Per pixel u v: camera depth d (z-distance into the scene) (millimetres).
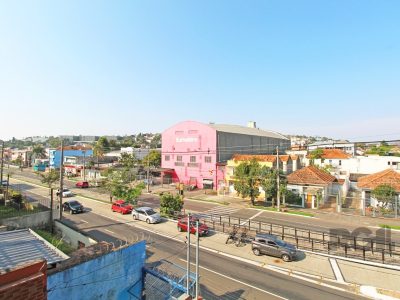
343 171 56219
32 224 22609
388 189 31469
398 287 15492
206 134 55562
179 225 27000
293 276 17078
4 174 78750
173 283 13234
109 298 11891
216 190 53281
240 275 17234
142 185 39062
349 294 14828
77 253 11750
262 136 73000
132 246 13102
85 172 75312
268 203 40938
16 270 5484
